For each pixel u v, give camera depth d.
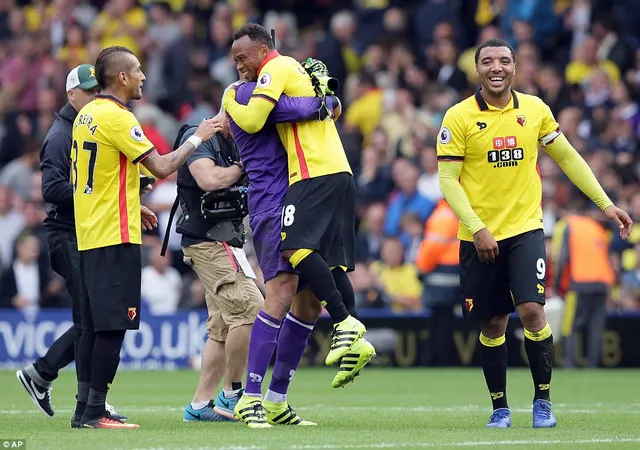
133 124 25.78
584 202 57.69
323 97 25.88
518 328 54.19
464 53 71.00
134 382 45.41
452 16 74.00
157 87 70.75
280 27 73.31
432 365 54.09
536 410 26.86
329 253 26.00
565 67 73.12
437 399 37.38
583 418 29.56
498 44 26.27
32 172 65.38
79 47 73.62
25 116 71.56
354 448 21.58
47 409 30.05
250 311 28.53
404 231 58.59
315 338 54.78
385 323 54.72
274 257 26.16
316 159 25.83
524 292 26.06
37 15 78.44
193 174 28.11
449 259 52.31
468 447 21.92
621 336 54.31
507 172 26.33
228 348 28.64
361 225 64.50
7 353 54.06
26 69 72.81
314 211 25.69
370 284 56.44
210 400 28.91
